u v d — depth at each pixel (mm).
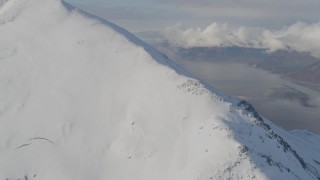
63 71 111500
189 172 79812
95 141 95438
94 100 104500
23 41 119875
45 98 104875
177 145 88562
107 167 90062
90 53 116188
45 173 89562
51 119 100062
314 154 130500
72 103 103688
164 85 103062
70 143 95250
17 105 102875
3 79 108500
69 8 134375
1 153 92875
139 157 89438
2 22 127188
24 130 97500
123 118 99875
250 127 91250
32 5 133875
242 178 76250
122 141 93688
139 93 103812
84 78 109875
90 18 130875
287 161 88750
